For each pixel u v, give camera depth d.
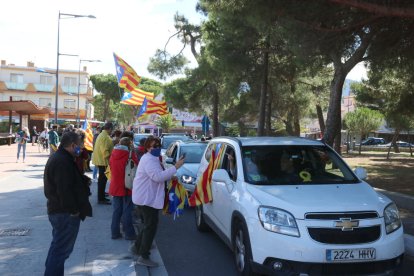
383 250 4.97
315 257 4.81
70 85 78.00
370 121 46.16
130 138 7.34
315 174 6.27
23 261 6.09
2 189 13.07
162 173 5.89
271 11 9.18
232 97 27.55
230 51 18.80
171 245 7.45
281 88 25.98
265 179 6.05
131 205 7.30
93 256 6.35
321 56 12.65
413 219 8.90
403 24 9.85
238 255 5.83
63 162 4.63
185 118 48.84
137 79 16.78
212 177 6.69
